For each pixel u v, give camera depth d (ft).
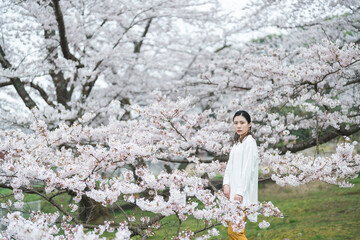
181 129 14.19
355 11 20.53
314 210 24.73
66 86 26.35
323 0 21.08
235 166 9.73
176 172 9.95
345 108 18.24
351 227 19.19
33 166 9.56
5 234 7.36
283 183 11.53
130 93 30.48
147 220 9.86
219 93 23.72
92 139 14.71
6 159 11.60
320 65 15.21
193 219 15.89
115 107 22.36
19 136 12.81
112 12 26.21
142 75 31.24
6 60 23.54
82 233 6.86
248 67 17.17
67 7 23.77
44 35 24.72
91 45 28.68
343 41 22.39
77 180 9.72
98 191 8.85
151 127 13.93
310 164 11.04
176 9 29.19
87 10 25.91
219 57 29.12
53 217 9.99
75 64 22.45
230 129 16.84
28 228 6.66
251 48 25.55
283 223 22.11
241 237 9.22
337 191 30.63
